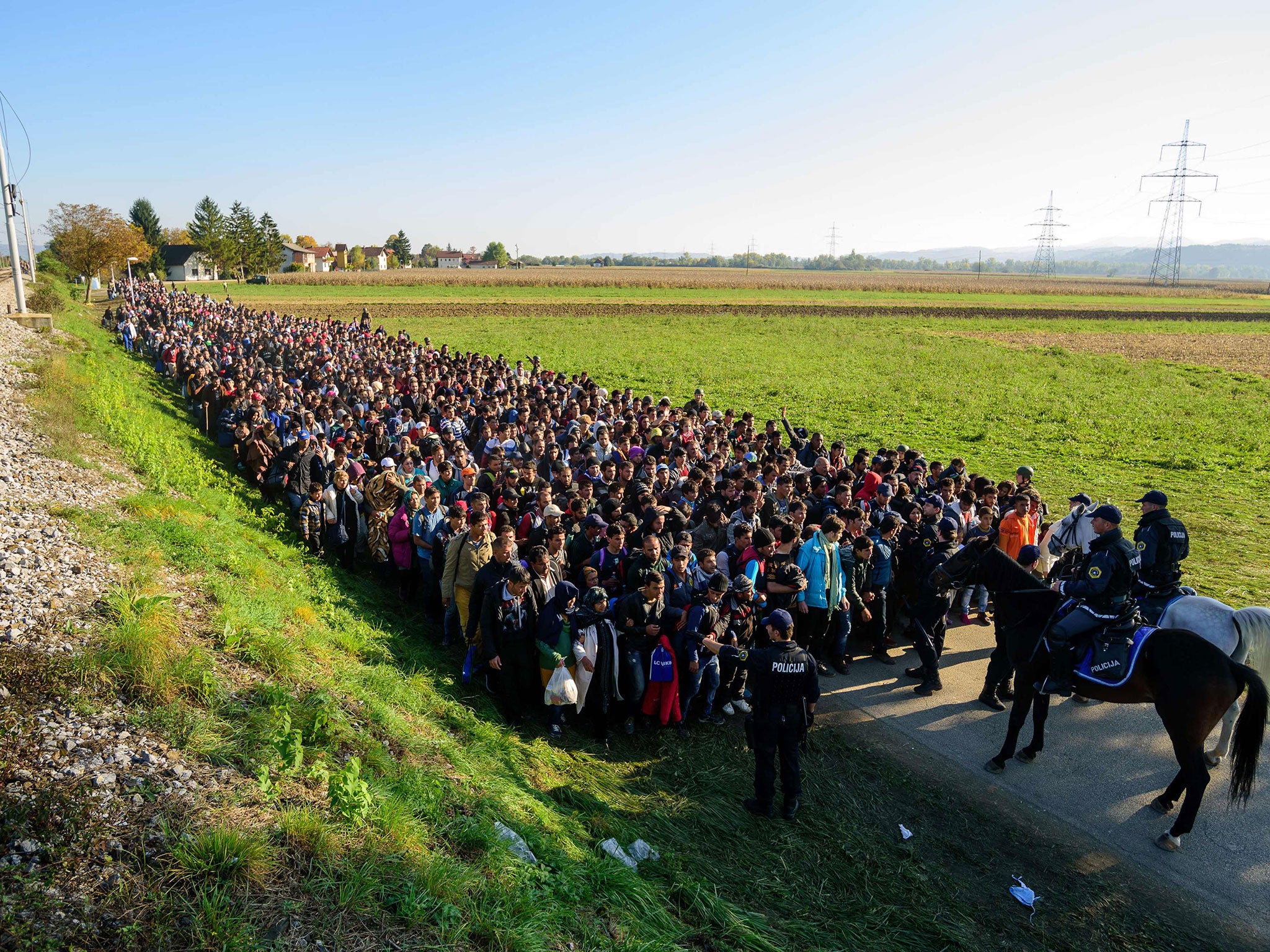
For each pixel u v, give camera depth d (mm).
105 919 3766
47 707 5148
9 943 3465
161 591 7434
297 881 4332
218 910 3953
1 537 7637
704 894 5461
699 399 19688
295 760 5164
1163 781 7660
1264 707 6375
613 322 64438
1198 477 20266
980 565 8508
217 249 121500
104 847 4164
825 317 73000
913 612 9516
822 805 7125
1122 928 5785
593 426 16469
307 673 6832
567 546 9633
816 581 9297
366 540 11312
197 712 5574
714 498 11203
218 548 9281
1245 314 81188
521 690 8102
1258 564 13602
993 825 6961
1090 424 26766
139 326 34094
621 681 7883
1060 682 7410
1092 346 53188
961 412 29094
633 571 8383
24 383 16234
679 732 8258
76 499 9633
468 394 20453
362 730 6227
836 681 9750
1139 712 9055
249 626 7078
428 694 7703
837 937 5496
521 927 4449
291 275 118875
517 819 5773
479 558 8672
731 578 9195
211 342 28984
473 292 98500
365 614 9398
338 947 3979
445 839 5207
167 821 4445
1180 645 6781
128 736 5125
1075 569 8453
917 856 6496
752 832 6637
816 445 14672
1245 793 6469
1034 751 7949
